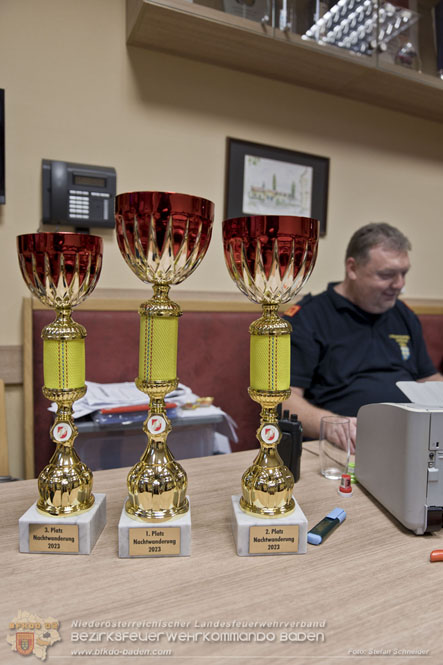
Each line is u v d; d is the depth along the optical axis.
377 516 0.56
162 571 0.43
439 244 2.15
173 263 0.44
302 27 1.44
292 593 0.40
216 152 1.63
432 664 0.32
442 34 1.68
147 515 0.45
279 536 0.46
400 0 1.59
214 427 1.20
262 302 0.49
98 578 0.41
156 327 0.45
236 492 0.61
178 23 1.33
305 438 1.25
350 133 1.89
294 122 1.76
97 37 1.42
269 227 0.44
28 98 1.35
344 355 1.46
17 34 1.32
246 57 1.54
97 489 0.61
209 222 0.46
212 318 1.53
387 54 1.60
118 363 1.39
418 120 2.05
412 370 1.55
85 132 1.43
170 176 1.56
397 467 0.52
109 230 1.46
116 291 1.46
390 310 1.57
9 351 1.35
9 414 1.36
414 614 0.37
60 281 0.45
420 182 2.09
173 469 0.47
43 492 0.47
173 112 1.55
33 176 1.36
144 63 1.49
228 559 0.45
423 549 0.48
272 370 0.47
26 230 1.36
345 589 0.40
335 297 1.51
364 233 1.45
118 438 1.07
